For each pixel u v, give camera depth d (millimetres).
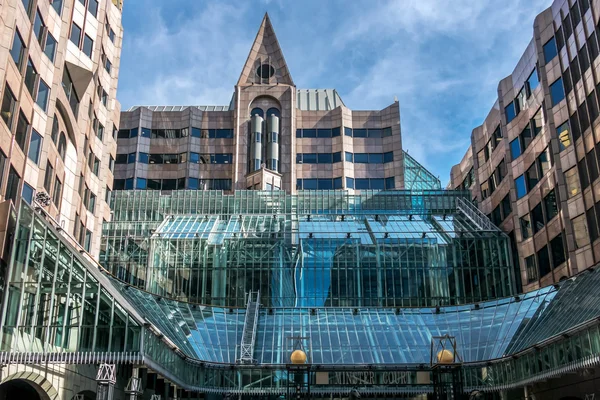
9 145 31656
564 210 50125
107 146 56719
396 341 44938
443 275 59594
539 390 40281
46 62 37906
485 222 65938
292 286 58875
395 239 60875
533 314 44000
